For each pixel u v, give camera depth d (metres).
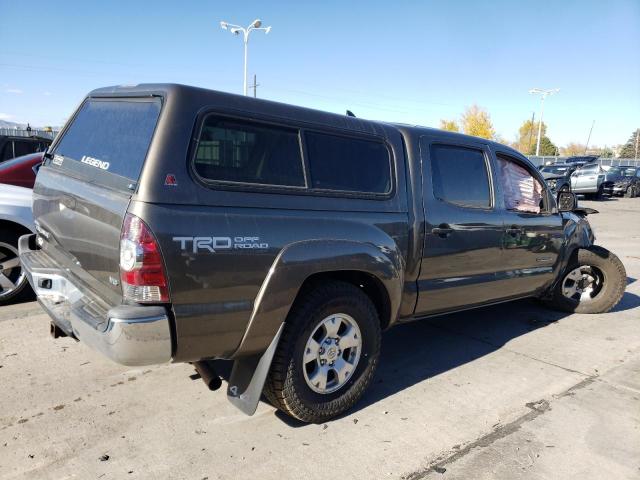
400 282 3.55
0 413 3.23
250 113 2.91
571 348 4.84
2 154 7.69
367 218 3.40
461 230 4.13
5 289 5.23
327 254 3.06
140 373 3.88
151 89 2.85
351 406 3.42
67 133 3.78
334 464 2.88
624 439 3.25
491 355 4.61
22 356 4.07
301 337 3.05
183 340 2.64
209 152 2.72
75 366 3.94
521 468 2.91
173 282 2.55
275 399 3.14
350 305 3.26
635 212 19.19
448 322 5.55
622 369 4.37
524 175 4.95
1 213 5.04
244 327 2.83
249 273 2.79
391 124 3.90
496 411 3.56
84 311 2.83
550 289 5.60
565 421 3.45
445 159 4.12
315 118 3.25
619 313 6.02
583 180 24.28
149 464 2.80
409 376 4.10
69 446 2.92
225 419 3.29
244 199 2.80
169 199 2.55
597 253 5.75
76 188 3.09
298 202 3.04
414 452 3.03
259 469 2.81
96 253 2.82
